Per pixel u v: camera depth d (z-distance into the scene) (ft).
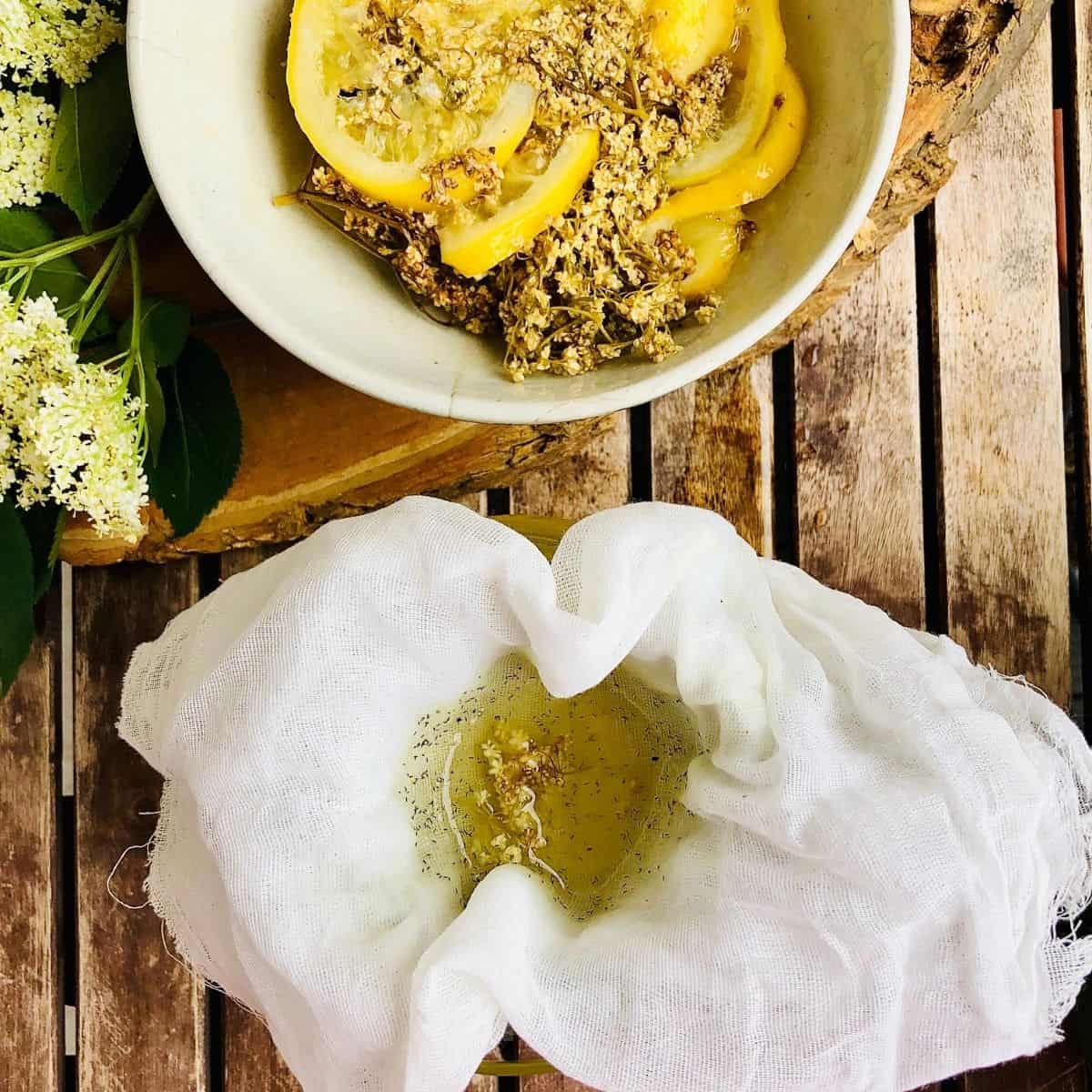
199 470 1.81
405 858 1.86
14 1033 2.10
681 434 2.06
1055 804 1.81
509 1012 1.73
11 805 2.09
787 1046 1.76
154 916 2.10
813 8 1.64
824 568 2.07
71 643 2.12
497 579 1.75
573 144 1.63
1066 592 2.08
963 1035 1.79
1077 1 2.07
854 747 1.80
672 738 1.93
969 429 2.08
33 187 1.71
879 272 2.06
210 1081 2.12
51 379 1.63
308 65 1.62
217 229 1.58
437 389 1.60
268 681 1.75
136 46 1.52
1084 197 2.08
